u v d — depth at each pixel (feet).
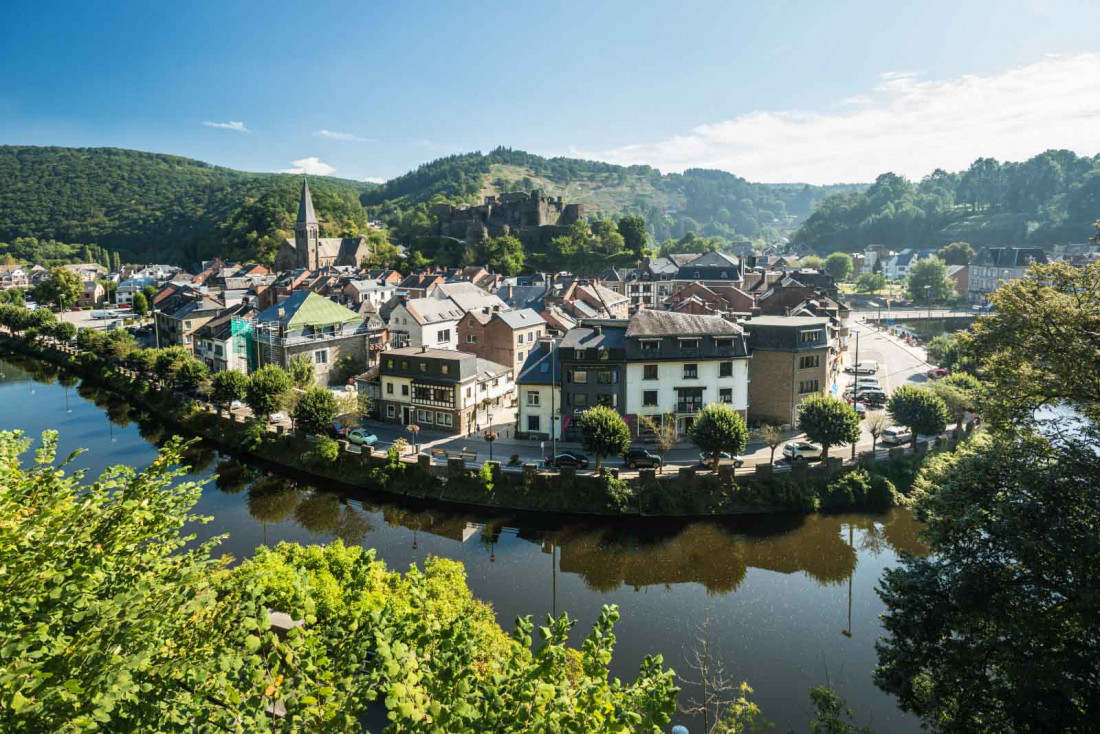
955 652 68.18
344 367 277.85
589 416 165.48
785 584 133.49
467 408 212.84
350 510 167.73
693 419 198.18
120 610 35.78
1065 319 75.77
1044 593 66.08
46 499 43.21
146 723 33.30
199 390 254.47
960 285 614.75
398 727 32.32
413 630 37.47
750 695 98.43
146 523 46.32
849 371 295.07
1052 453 72.08
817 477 167.53
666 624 118.52
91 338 338.54
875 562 142.31
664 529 154.92
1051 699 59.16
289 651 36.22
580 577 135.54
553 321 287.07
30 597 34.78
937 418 177.37
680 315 202.39
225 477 190.29
